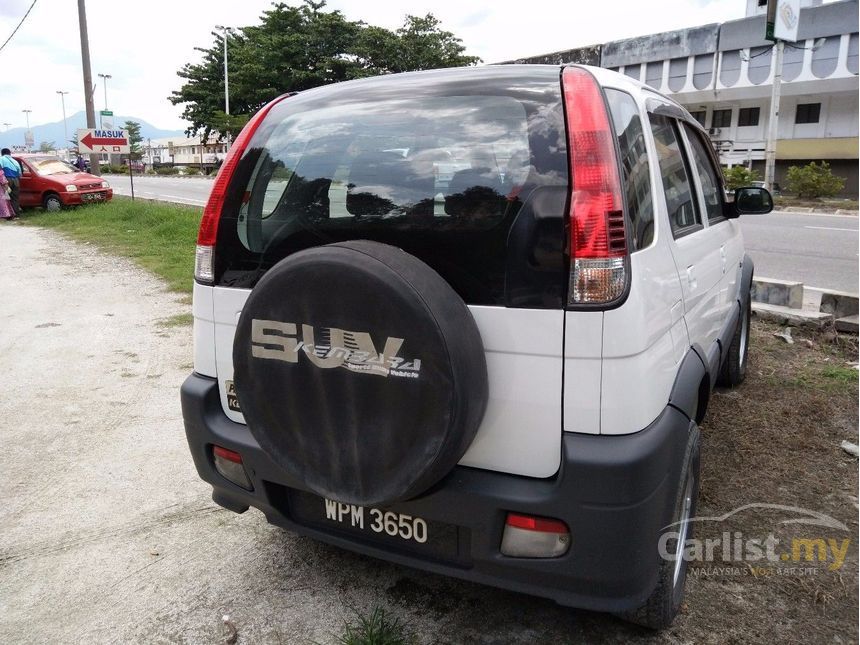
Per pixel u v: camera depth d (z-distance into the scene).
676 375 2.33
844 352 5.60
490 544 2.09
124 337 6.62
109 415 4.66
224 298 2.53
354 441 2.05
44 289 8.89
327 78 45.56
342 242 2.08
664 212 2.46
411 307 1.90
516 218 2.00
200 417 2.59
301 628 2.53
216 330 2.57
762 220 16.53
